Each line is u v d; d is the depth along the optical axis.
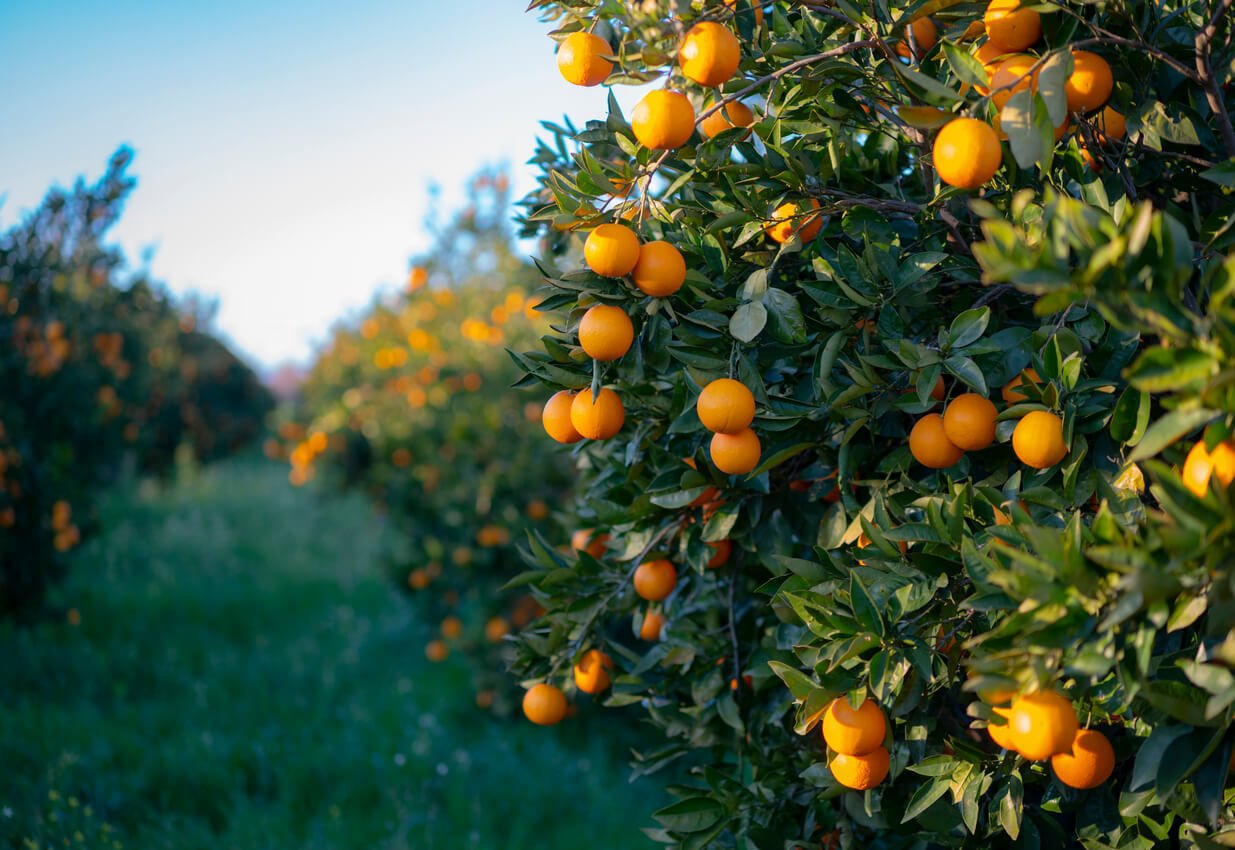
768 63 2.10
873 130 2.17
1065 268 1.65
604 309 2.03
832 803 2.32
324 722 4.92
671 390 2.24
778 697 2.34
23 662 5.30
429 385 6.91
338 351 10.78
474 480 5.69
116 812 3.84
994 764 1.99
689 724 2.46
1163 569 1.67
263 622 6.88
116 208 6.12
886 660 1.93
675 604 2.53
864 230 2.05
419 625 6.69
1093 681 1.79
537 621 2.41
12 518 5.81
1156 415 2.01
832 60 2.04
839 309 2.05
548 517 5.56
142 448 11.37
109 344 7.16
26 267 5.88
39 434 6.07
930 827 2.09
